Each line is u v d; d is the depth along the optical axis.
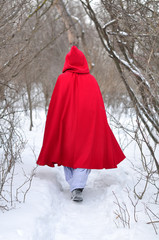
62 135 3.30
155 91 2.56
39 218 2.31
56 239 2.25
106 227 2.44
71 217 2.72
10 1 3.17
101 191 3.37
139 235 2.13
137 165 3.99
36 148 4.80
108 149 3.35
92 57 8.80
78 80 3.37
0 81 3.19
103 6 3.11
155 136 2.93
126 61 3.16
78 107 3.28
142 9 2.78
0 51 3.36
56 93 3.39
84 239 2.28
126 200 2.80
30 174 3.43
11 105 3.30
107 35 3.15
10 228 2.04
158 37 2.54
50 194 2.92
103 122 3.34
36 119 8.17
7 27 3.24
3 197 2.44
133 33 2.81
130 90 3.08
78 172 3.13
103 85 8.10
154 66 2.59
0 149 3.96
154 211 2.53
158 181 3.33
